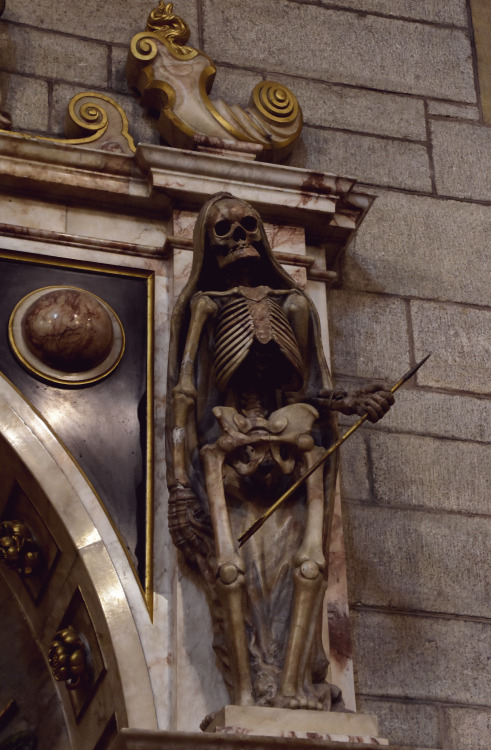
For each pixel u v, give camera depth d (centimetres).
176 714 388
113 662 396
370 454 474
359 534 456
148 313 464
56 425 432
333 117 547
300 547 397
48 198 475
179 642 399
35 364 439
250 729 359
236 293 429
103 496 425
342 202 497
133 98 520
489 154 562
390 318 507
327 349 470
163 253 475
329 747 352
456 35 590
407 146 552
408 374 423
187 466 413
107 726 404
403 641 439
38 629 448
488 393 501
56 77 514
